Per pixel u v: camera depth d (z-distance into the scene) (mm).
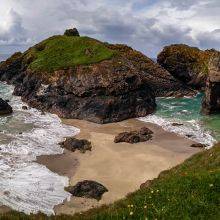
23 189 38031
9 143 54594
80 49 99688
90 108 78062
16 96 100062
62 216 16125
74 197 37375
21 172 43125
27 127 67750
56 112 81062
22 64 113625
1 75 121875
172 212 12633
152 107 84812
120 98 79188
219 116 80000
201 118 78250
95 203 36062
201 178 14836
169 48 112812
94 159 49969
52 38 112312
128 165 47469
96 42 103000
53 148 54125
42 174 43156
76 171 45156
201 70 109438
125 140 58531
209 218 12297
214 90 79188
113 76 82812
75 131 67375
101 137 62688
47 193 37781
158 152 53219
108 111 76438
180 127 70125
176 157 50969
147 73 106062
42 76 90812
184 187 14414
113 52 94000
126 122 75312
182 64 110562
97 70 85188
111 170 45688
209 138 62094
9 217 15070
